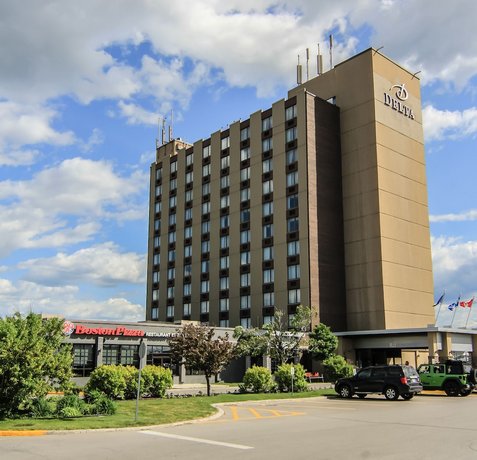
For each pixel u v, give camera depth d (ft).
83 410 61.93
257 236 199.93
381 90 193.26
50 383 64.49
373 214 183.42
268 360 168.04
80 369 133.39
